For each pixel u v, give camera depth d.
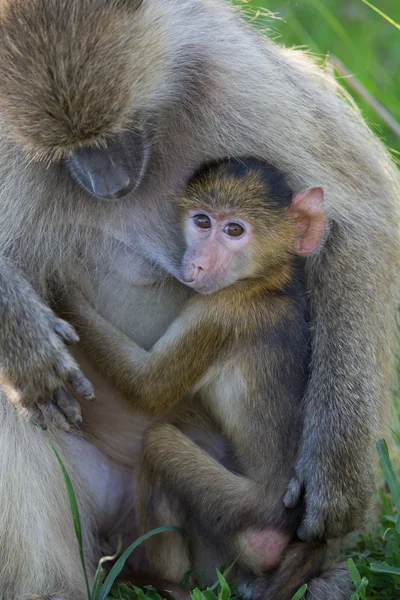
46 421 9.70
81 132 9.42
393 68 17.62
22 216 10.41
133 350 10.22
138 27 9.93
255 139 10.63
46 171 10.30
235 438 10.26
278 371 10.11
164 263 10.59
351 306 10.62
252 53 10.94
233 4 12.76
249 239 9.86
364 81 16.53
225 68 10.66
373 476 10.64
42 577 9.95
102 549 10.84
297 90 11.11
